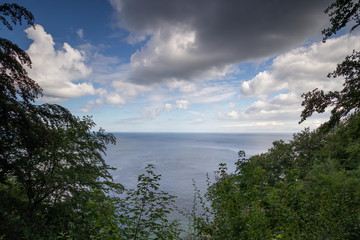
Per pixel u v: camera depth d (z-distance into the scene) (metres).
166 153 155.62
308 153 28.22
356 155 18.77
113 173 74.19
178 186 57.38
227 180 5.19
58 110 10.10
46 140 8.99
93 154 12.15
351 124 11.18
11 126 8.09
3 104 7.38
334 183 13.31
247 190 4.75
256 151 184.62
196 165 99.75
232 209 4.64
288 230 4.44
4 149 8.29
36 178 9.28
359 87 9.23
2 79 8.25
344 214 5.55
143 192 4.23
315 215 5.11
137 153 153.12
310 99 11.26
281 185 5.38
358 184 11.38
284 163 27.38
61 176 9.48
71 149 10.64
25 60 9.80
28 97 9.89
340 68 9.72
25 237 6.87
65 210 8.90
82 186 10.45
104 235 3.41
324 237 4.72
